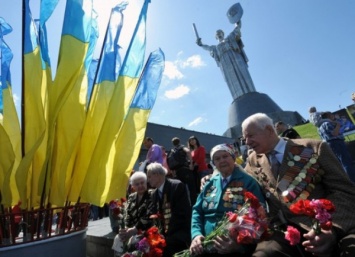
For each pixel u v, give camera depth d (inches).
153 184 166.4
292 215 107.5
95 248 232.8
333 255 92.0
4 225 140.3
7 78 163.9
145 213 167.6
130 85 176.4
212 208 126.3
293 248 103.9
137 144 172.7
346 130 415.2
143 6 184.2
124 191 165.0
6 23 168.2
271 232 101.9
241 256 113.3
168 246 148.1
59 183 146.9
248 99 2028.8
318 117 294.2
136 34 181.9
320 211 87.0
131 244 146.5
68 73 149.9
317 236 89.2
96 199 151.8
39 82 151.6
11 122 159.0
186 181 263.1
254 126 118.6
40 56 156.9
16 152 156.0
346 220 95.8
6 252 135.7
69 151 149.4
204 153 304.8
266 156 122.5
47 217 148.3
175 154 271.4
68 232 158.2
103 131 158.9
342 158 262.5
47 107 152.8
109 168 165.9
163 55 189.9
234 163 129.8
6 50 166.9
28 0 156.4
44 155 152.6
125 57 177.8
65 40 153.3
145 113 178.2
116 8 184.7
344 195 100.9
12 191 151.7
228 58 2228.1
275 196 113.0
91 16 165.5
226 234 108.3
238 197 120.5
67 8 156.3
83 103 159.3
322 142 110.8
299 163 110.4
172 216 155.0
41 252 143.3
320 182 108.5
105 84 172.7
